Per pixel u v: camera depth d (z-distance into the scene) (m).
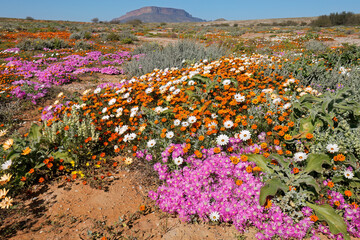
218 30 38.88
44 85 7.16
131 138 3.44
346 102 3.40
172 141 3.33
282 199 2.29
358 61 7.33
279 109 3.59
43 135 3.53
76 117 4.02
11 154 2.92
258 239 2.16
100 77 9.22
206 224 2.41
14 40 19.27
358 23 44.97
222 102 3.73
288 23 56.09
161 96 4.92
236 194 2.50
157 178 3.05
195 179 2.65
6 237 2.21
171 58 8.70
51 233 2.28
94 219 2.47
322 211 2.22
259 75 5.45
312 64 6.07
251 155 2.75
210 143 3.18
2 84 7.41
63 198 2.77
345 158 2.62
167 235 2.27
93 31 31.62
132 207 2.67
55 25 39.44
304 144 2.88
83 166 3.33
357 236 2.17
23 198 2.76
